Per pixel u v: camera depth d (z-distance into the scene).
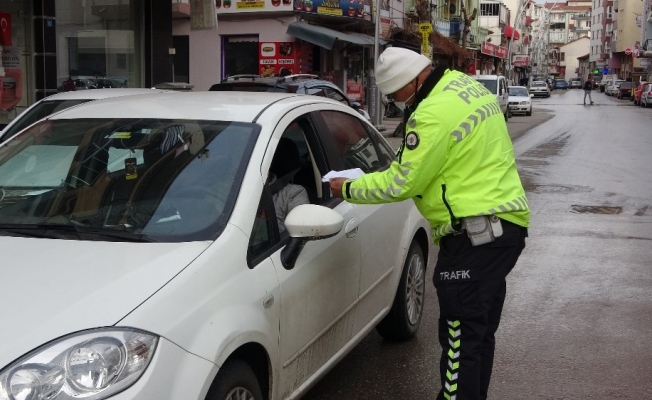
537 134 25.80
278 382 3.38
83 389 2.45
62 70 14.80
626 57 96.62
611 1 114.94
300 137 4.20
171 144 3.73
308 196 4.13
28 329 2.52
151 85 16.69
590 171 15.23
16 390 2.39
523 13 91.94
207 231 3.20
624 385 4.65
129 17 16.19
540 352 5.21
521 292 6.66
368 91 26.52
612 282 6.98
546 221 9.95
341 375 4.77
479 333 3.64
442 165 3.54
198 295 2.87
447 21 41.22
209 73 23.67
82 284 2.76
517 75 87.12
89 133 3.96
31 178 3.80
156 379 2.58
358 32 27.36
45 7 13.71
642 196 12.04
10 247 3.13
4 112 13.64
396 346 5.29
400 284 5.09
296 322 3.51
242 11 22.73
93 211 3.45
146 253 3.02
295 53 22.97
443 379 3.71
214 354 2.80
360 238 4.28
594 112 43.16
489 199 3.54
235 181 3.45
